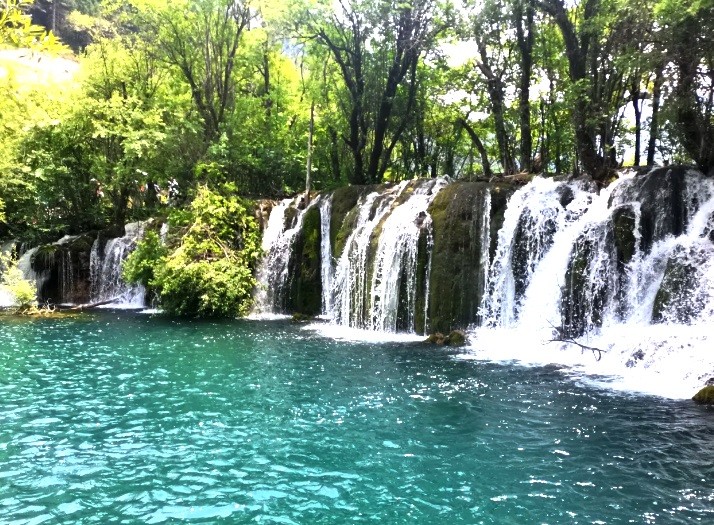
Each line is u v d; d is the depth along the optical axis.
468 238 15.48
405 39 23.06
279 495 6.03
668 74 13.77
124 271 21.66
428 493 6.04
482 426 8.02
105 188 28.05
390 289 16.59
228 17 26.83
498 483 6.24
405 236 16.42
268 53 29.84
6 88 14.60
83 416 8.60
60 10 51.66
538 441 7.42
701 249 11.73
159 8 25.77
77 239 25.92
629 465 6.62
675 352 10.47
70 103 27.17
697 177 13.14
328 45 24.59
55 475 6.49
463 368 11.49
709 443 7.23
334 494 6.05
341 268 18.61
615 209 13.54
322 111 28.58
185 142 26.36
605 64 17.78
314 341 14.88
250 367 11.77
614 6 14.80
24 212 28.50
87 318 19.27
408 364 11.90
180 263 19.31
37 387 10.24
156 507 5.75
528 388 9.89
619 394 9.44
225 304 19.31
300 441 7.56
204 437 7.73
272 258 21.19
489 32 20.45
